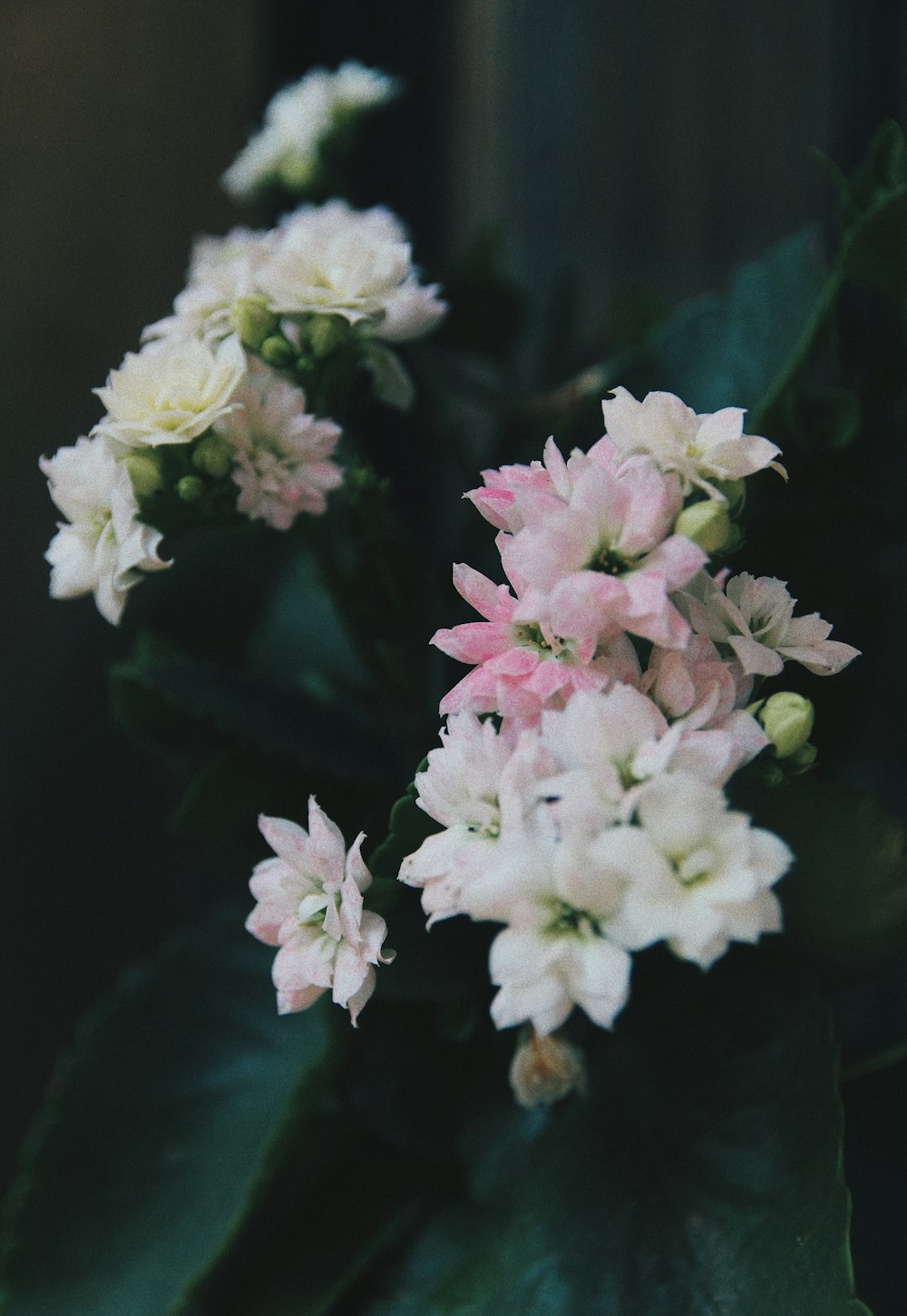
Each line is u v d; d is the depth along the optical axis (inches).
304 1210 9.0
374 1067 8.8
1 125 12.1
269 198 12.1
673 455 6.2
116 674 8.8
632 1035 8.0
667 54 13.2
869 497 8.3
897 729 12.6
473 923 7.7
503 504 6.3
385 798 8.2
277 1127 8.0
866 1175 9.4
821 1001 7.4
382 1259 8.8
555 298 11.3
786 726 6.4
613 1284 7.2
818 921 7.5
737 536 6.5
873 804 7.0
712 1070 7.6
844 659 6.4
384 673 8.8
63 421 12.5
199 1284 8.0
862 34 12.5
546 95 13.4
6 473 12.3
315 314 7.6
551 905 5.7
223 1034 9.5
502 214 13.8
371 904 6.6
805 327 9.0
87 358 12.5
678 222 13.4
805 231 9.2
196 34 12.5
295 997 6.3
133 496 7.2
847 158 12.7
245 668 11.8
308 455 7.4
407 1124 8.8
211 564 11.6
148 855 13.2
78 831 12.9
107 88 12.3
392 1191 9.1
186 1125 9.2
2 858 12.5
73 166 12.3
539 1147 8.3
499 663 6.1
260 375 7.5
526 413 10.0
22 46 12.1
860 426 8.4
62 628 12.6
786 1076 7.3
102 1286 8.7
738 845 5.6
